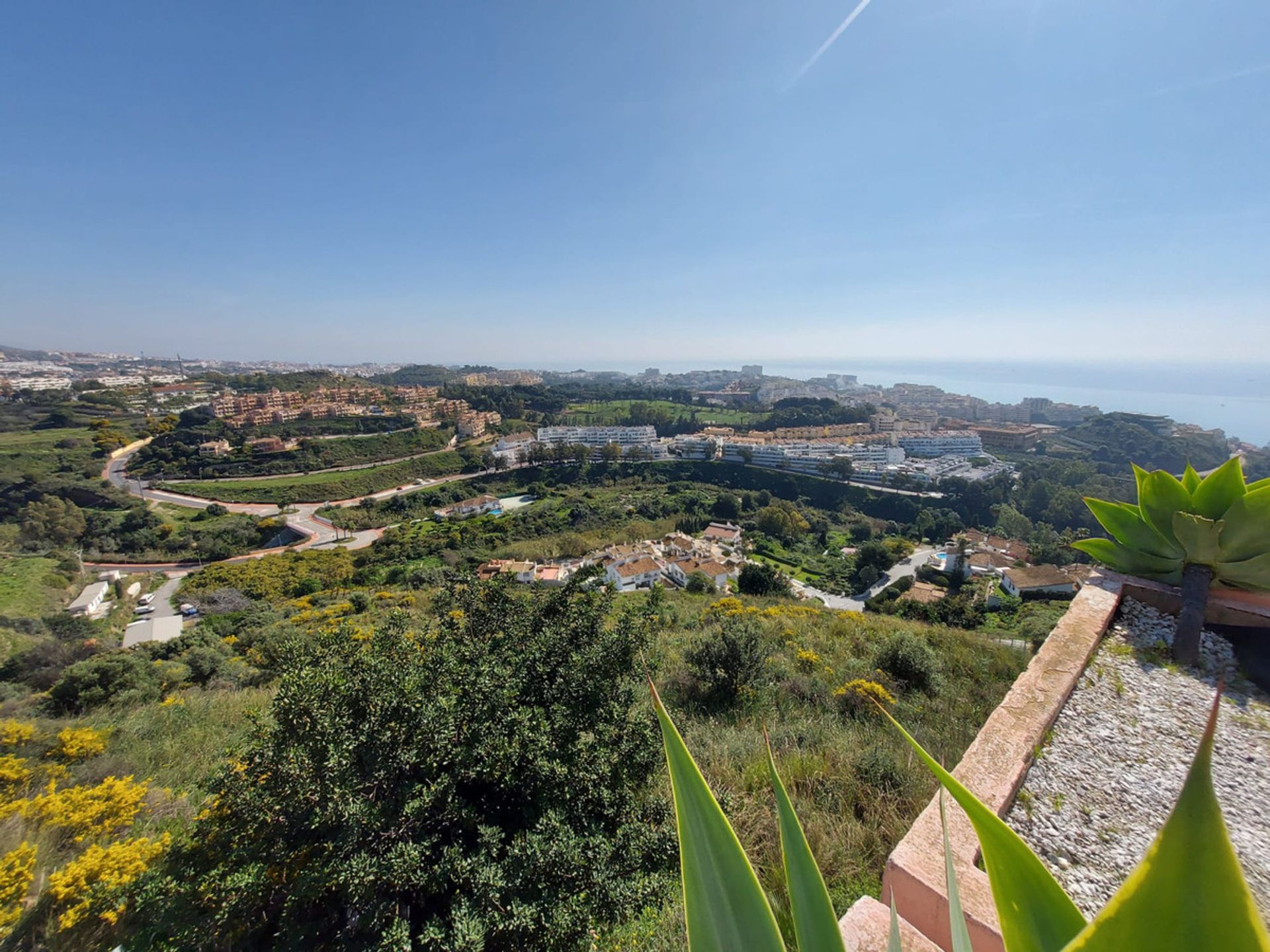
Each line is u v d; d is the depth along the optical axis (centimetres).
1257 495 274
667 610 1138
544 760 293
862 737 416
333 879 246
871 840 286
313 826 257
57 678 1259
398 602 1747
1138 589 366
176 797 412
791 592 2628
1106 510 367
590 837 283
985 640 707
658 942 252
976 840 171
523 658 361
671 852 293
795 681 560
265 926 270
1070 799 215
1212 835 43
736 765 388
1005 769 214
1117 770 231
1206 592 310
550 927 248
